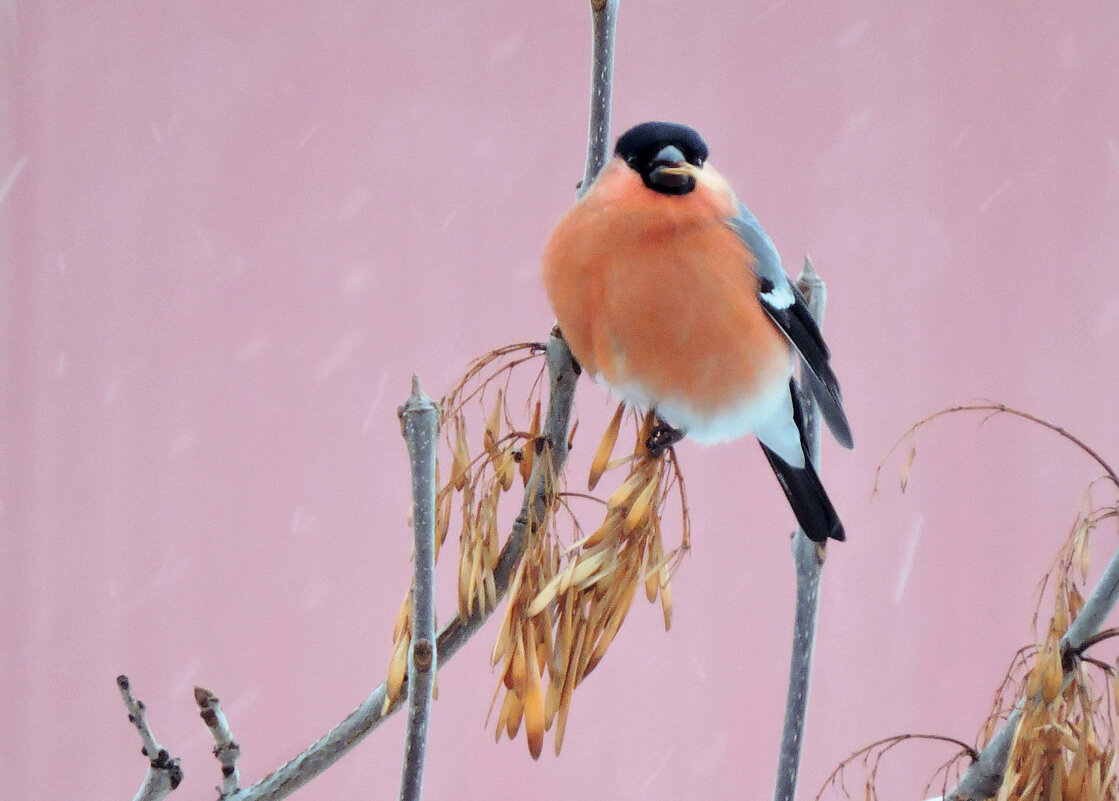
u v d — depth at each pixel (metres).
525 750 8.14
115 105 9.35
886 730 8.05
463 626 3.40
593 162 3.87
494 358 3.53
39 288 9.22
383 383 8.73
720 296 4.35
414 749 3.06
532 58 8.98
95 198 9.28
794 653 3.87
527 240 8.72
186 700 8.63
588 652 3.27
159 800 3.51
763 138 8.71
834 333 8.46
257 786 3.51
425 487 3.08
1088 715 3.21
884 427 8.41
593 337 4.46
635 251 4.31
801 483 4.54
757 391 4.51
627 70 8.73
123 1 9.41
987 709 7.97
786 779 3.77
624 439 4.71
